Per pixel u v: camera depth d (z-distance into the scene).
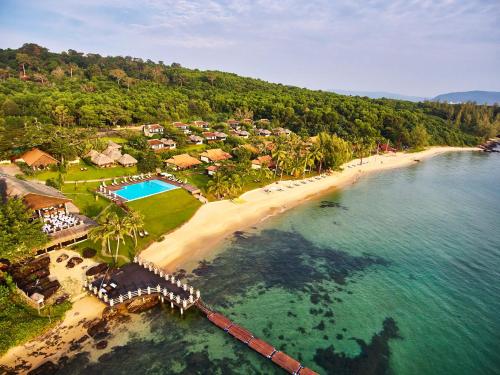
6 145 92.38
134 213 59.72
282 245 68.31
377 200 101.62
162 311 46.41
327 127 188.75
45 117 128.12
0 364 35.56
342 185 116.75
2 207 48.91
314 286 54.66
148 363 37.94
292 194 100.44
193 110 183.50
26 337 38.53
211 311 46.34
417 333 44.88
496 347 42.97
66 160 94.50
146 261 56.66
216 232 71.06
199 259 60.44
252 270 58.34
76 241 57.12
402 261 64.06
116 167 99.88
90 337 40.50
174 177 96.19
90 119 134.50
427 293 53.78
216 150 119.81
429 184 123.88
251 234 72.31
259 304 49.38
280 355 39.53
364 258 64.81
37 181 81.69
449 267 62.22
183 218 73.81
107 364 37.25
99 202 74.88
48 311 42.38
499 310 50.09
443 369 39.28
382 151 181.75
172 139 129.75
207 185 89.19
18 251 46.25
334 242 71.12
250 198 92.62
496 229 81.06
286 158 112.19
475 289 55.31
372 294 53.06
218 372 37.44
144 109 156.75
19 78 191.25
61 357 37.34
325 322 46.25
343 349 41.62
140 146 114.88
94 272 50.47
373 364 39.50
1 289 41.75
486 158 184.75
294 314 47.62
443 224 83.56
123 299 45.09
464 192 114.25
